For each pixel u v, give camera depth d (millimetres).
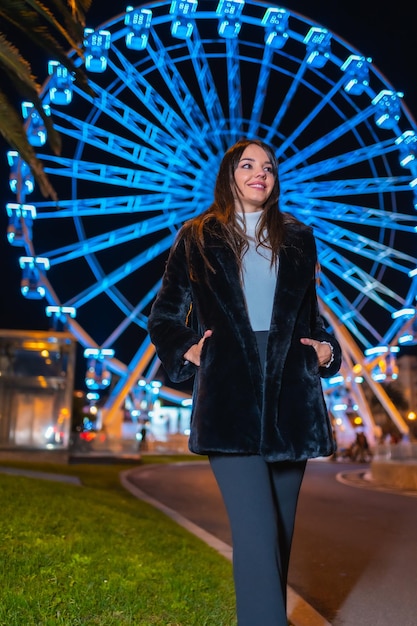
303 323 2453
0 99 5621
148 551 5480
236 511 2242
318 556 6516
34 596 3527
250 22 22203
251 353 2297
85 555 4812
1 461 18328
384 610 4570
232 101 24266
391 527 8477
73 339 22094
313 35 22219
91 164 23547
